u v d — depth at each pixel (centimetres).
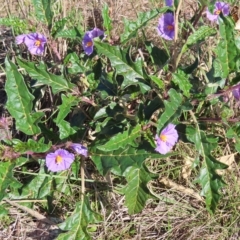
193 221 39
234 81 33
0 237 37
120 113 36
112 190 38
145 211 39
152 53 38
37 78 35
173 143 34
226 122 34
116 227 38
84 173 38
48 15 39
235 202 39
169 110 30
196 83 38
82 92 38
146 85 34
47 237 38
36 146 33
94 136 38
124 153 34
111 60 34
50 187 37
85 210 35
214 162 34
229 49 32
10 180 32
